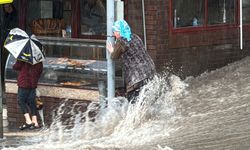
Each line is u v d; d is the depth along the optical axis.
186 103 23.41
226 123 19.34
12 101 26.02
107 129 21.30
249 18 30.50
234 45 29.77
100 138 19.98
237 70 28.33
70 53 24.66
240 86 25.28
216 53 28.88
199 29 27.89
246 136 17.28
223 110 21.50
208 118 20.58
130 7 26.08
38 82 25.16
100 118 22.88
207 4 28.39
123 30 21.02
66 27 28.14
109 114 21.94
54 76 24.89
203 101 23.39
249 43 30.48
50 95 24.94
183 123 20.42
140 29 26.09
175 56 26.81
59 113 24.69
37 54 23.78
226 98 23.41
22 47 23.56
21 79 23.94
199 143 17.25
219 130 18.50
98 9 27.27
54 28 28.45
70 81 24.56
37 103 24.52
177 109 22.48
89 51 24.14
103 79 23.75
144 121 21.30
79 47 24.38
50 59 25.03
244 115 20.20
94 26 27.41
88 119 23.80
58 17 28.36
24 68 23.92
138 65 21.22
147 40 26.05
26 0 28.97
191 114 21.55
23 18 29.09
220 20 29.14
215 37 28.77
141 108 21.33
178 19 26.95
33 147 19.69
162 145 17.62
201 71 28.14
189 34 27.39
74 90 24.42
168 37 26.44
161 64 26.19
